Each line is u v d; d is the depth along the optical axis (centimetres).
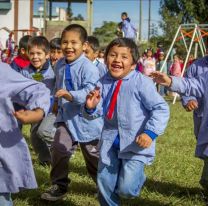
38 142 686
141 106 432
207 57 551
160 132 421
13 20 3067
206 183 513
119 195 446
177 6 3594
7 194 366
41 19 3175
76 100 504
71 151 534
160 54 2150
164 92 2119
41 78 610
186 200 570
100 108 436
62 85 541
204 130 474
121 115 431
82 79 526
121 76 434
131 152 430
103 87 444
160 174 677
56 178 532
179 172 695
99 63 676
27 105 358
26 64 655
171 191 605
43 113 354
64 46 531
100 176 439
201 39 1855
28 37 677
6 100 354
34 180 366
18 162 362
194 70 552
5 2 3053
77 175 654
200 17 3462
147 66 1964
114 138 436
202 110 529
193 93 458
